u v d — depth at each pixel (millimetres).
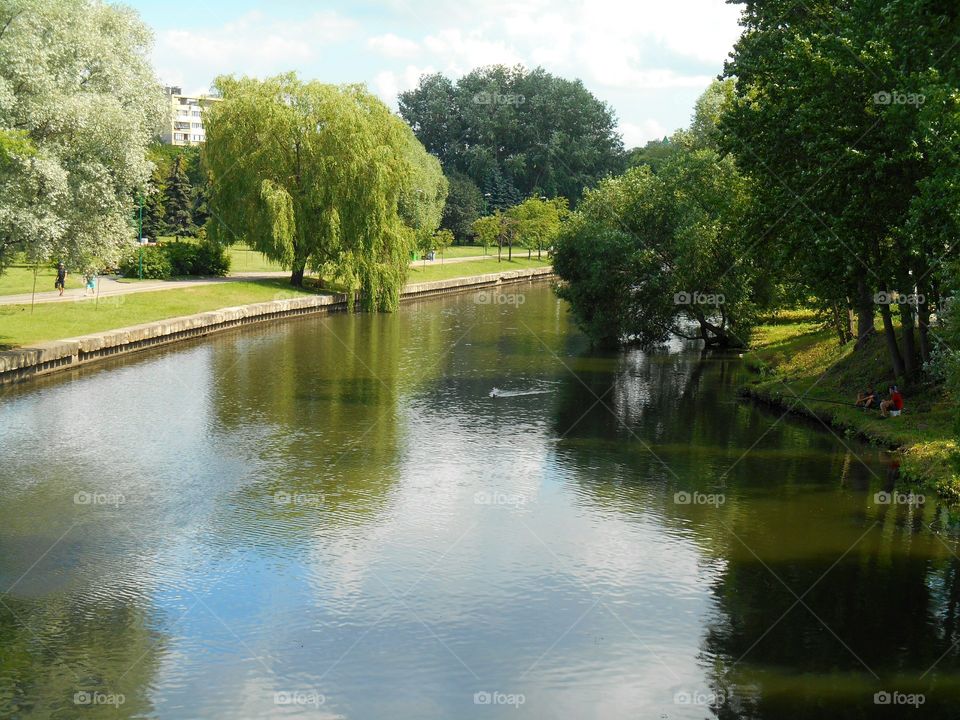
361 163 66750
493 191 143500
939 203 26109
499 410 38312
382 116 72125
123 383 42219
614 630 18953
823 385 39719
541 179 151625
